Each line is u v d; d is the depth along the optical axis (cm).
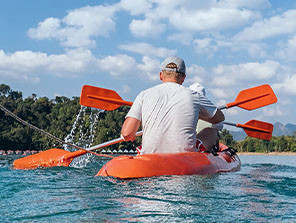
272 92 600
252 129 645
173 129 349
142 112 360
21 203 209
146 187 258
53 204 205
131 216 177
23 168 489
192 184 271
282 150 15100
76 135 4584
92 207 197
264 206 206
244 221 173
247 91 592
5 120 9312
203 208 197
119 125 8612
